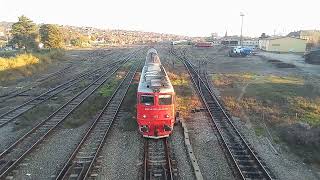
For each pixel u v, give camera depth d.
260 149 17.42
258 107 25.61
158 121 17.91
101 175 14.02
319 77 41.44
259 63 57.44
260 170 14.74
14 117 22.17
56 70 47.06
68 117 22.50
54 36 70.12
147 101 17.89
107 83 35.94
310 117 23.08
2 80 35.59
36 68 44.84
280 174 14.59
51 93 30.38
